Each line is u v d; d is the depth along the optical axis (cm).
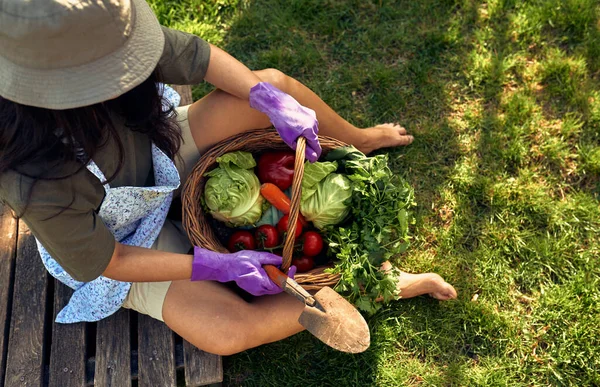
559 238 263
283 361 240
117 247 186
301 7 316
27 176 151
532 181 275
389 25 313
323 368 239
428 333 245
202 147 229
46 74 132
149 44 143
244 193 221
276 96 210
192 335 213
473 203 271
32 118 139
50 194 156
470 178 275
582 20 307
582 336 241
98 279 209
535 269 257
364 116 293
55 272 214
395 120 292
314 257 233
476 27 312
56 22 124
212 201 220
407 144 282
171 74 203
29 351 225
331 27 311
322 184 223
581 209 266
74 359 225
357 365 239
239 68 212
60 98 133
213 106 221
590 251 259
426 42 307
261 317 216
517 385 236
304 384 236
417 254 262
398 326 246
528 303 252
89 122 145
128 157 191
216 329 211
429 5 316
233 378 238
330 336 193
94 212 177
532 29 308
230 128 226
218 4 316
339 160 232
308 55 303
